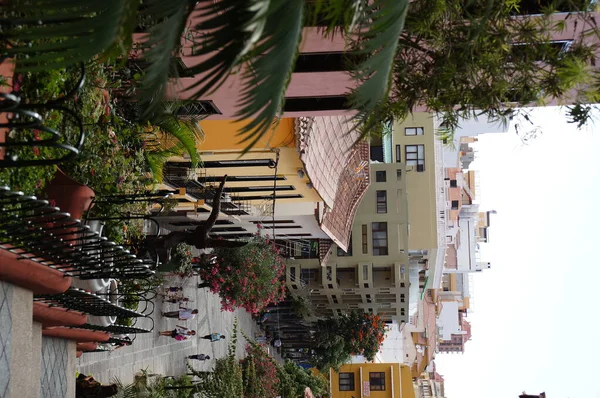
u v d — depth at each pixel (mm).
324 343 46500
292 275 45250
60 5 5023
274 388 36562
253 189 28250
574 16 13602
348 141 29297
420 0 10820
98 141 13508
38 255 9281
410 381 56188
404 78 11594
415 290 47688
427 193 48594
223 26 5219
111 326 13477
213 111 19109
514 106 11547
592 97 11297
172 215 29719
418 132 48531
